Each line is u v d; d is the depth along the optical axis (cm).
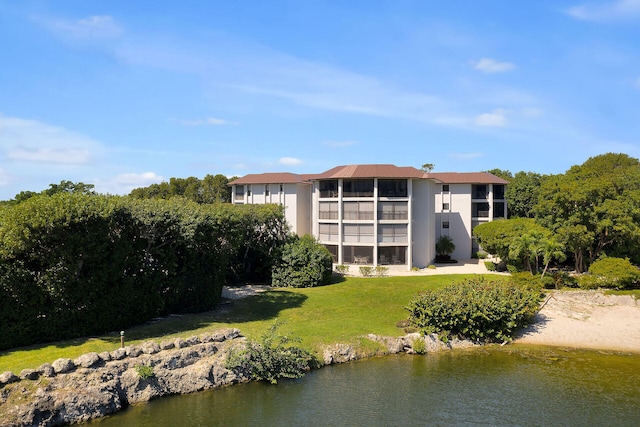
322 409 2273
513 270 4988
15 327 2436
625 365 2905
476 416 2216
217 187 10081
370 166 5650
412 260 5709
